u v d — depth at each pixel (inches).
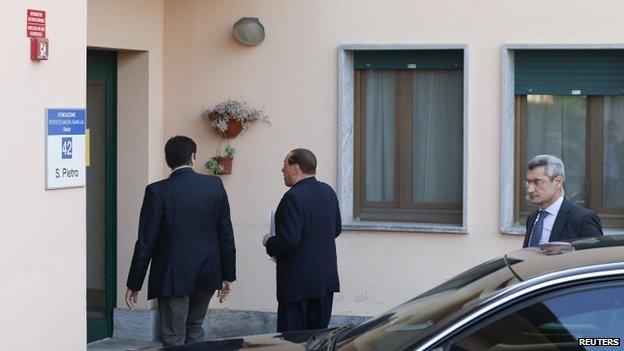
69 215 328.5
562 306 195.0
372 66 441.4
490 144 424.2
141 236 360.5
